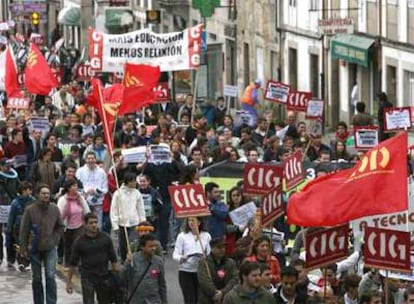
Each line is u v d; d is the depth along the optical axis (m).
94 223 37.66
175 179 47.62
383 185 31.17
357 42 78.12
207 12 92.12
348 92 81.12
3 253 48.09
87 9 136.75
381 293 31.66
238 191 40.72
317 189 31.34
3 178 47.31
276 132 58.28
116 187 45.03
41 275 39.94
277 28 90.69
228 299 29.36
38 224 39.59
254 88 70.56
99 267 37.59
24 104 67.12
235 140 56.50
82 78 82.69
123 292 36.78
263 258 33.84
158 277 35.34
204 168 48.31
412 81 73.44
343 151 51.94
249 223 38.69
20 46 105.69
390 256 30.03
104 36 64.56
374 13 77.31
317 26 80.12
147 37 64.56
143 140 56.56
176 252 37.47
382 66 76.62
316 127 59.09
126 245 43.62
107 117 46.88
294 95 58.44
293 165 36.34
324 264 31.34
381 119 59.66
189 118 64.12
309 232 32.84
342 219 31.27
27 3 138.00
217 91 100.31
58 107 77.56
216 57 101.00
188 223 37.34
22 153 54.59
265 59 92.88
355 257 35.22
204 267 34.47
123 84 55.25
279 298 32.09
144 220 42.78
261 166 36.75
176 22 110.50
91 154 46.81
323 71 83.50
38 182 48.72
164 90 65.12
